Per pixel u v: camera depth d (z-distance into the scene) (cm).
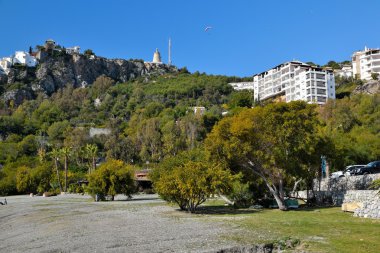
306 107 3838
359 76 18762
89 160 11631
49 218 3572
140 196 7525
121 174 6203
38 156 13325
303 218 2900
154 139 13562
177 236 2188
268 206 4269
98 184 6203
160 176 4384
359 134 8344
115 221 3092
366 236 2002
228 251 1795
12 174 10525
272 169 3941
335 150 4369
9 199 7700
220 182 3666
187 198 3809
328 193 4234
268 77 18400
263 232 2212
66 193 9431
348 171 5097
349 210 3250
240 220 2889
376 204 2794
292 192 4794
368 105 10662
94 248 1903
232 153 3825
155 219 3170
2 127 17762
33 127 19025
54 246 2011
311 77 15575
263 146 3822
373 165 4884
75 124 19175
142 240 2088
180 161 4584
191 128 13875
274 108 3819
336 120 9700
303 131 3778
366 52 18875
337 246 1766
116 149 13362
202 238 2084
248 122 3738
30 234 2580
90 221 3155
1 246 2156
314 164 4106
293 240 1938
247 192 4328
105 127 18125
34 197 8325
